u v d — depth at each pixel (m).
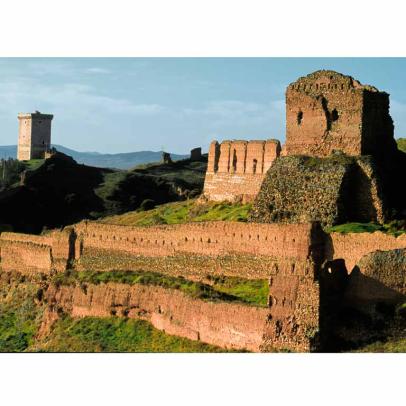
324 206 109.56
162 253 120.19
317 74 119.69
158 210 156.50
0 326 127.56
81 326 113.56
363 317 88.25
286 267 89.25
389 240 96.06
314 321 85.94
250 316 90.50
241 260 109.62
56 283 124.38
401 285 87.81
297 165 116.00
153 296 107.38
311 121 119.19
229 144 140.88
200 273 114.25
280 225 105.50
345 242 99.75
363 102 114.25
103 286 115.19
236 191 138.62
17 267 141.75
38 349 112.31
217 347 93.69
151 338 103.12
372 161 111.69
